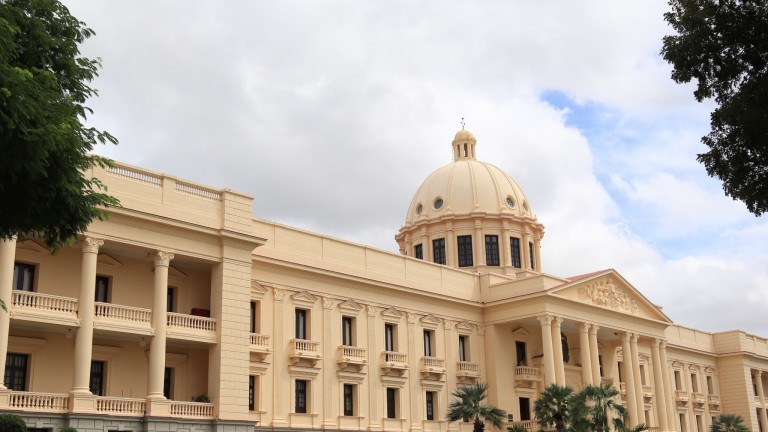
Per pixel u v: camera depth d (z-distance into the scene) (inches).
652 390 3024.1
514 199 3257.9
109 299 1667.1
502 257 3107.8
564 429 1985.7
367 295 2207.2
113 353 1657.2
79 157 814.5
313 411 1984.5
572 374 2655.0
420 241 3223.4
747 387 3531.0
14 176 752.3
